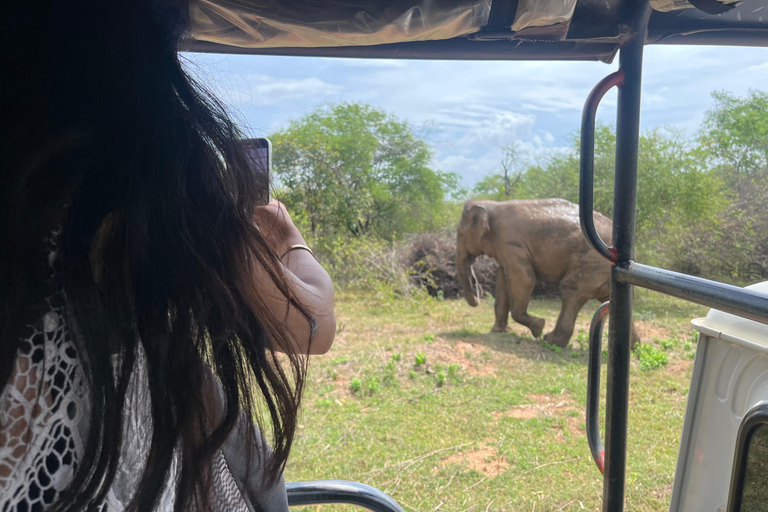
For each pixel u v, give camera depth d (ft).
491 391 19.20
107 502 1.73
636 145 4.42
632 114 4.38
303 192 47.62
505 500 12.61
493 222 27.22
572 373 21.20
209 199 1.86
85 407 1.69
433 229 59.72
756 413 3.19
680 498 4.12
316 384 19.49
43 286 1.64
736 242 39.04
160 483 1.74
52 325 1.66
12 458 1.59
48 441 1.63
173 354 1.74
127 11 1.77
